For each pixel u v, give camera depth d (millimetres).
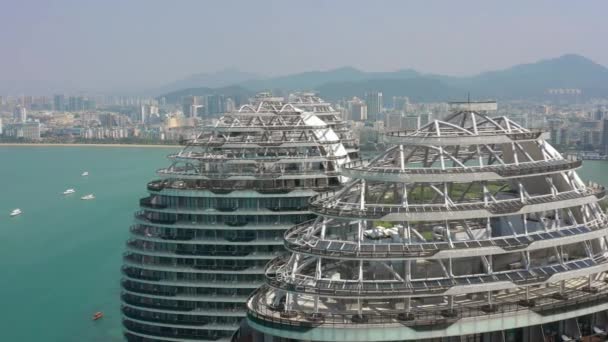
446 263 131500
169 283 196375
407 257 121062
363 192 131750
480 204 128250
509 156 149750
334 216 129000
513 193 158000
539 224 146125
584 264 131250
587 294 129375
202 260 196125
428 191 178875
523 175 131625
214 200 198000
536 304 124125
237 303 194125
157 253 198500
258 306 127625
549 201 131375
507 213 127062
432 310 119875
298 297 130750
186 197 199375
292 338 118375
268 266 150000
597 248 141500
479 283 121312
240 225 195250
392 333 115812
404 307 122750
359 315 118625
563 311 124250
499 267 135125
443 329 116812
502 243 125875
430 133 140125
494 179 129250
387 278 132250
